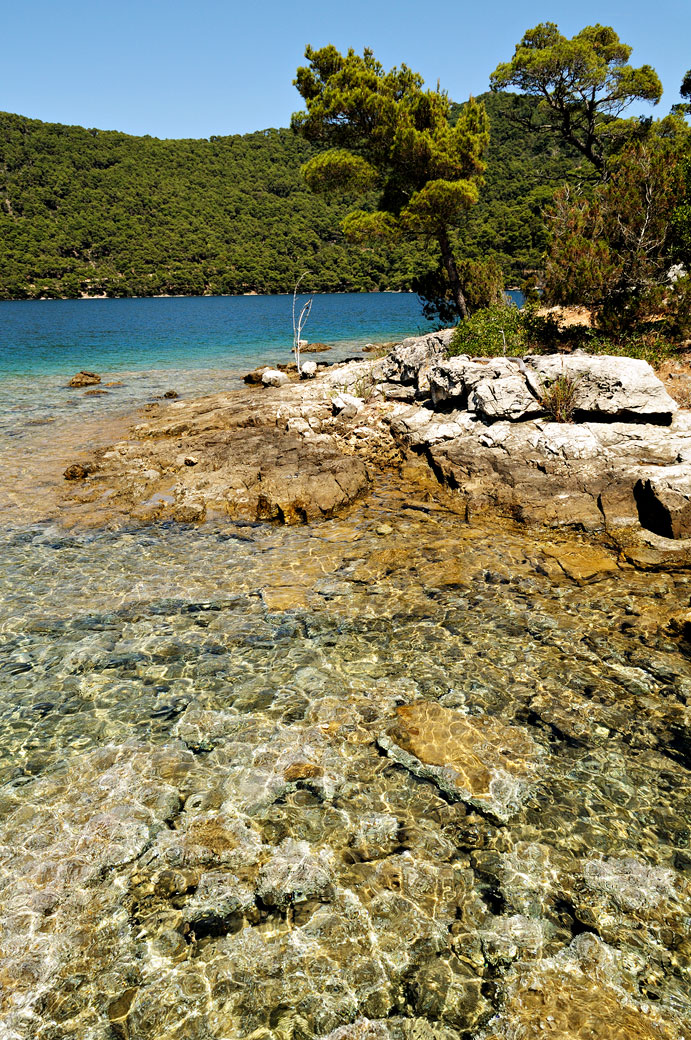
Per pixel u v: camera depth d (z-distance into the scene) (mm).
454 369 16125
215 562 10602
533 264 74750
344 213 154625
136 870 5027
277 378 25766
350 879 4910
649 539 10492
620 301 19656
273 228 146750
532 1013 3953
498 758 6105
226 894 4816
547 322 20141
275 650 8023
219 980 4230
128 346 42625
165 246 136375
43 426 20438
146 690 7336
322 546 11086
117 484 14617
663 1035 3801
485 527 11633
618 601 8812
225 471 14875
